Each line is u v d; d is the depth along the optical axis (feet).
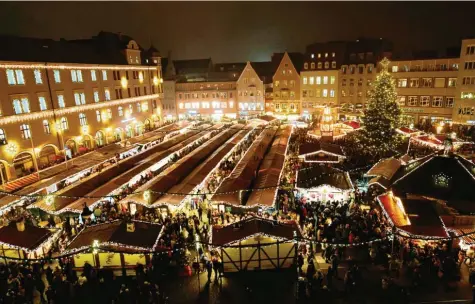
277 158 123.44
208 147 145.07
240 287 64.80
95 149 155.84
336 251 70.28
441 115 193.26
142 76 220.02
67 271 65.46
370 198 97.30
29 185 112.68
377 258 70.44
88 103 169.37
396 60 206.59
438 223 65.82
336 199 96.48
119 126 195.83
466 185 74.79
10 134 126.82
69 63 154.71
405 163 93.04
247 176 104.17
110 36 204.54
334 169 106.93
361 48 232.12
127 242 64.95
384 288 61.16
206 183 113.70
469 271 62.80
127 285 65.62
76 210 85.25
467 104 180.04
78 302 61.21
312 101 246.06
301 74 246.27
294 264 68.59
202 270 70.23
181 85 270.67
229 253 68.18
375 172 95.09
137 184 110.11
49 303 59.82
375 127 137.80
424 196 75.77
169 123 230.27
